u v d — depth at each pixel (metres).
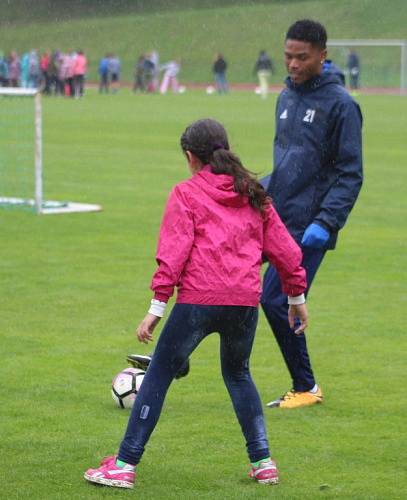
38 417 10.06
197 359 12.41
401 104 74.38
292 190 10.32
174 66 92.94
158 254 7.88
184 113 63.53
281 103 10.55
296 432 9.73
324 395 10.94
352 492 8.21
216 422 9.99
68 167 34.62
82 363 12.06
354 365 12.12
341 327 13.99
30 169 33.97
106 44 108.44
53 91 88.56
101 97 83.69
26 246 19.94
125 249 19.80
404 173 33.59
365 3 110.75
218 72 90.38
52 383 11.25
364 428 9.85
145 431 8.15
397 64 102.06
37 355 12.38
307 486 8.33
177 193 7.97
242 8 113.56
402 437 9.59
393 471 8.71
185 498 8.02
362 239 21.45
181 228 7.88
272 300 10.26
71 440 9.38
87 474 8.24
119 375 10.45
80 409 10.34
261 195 8.05
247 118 59.12
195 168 8.13
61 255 19.06
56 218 23.58
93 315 14.47
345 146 10.12
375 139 46.47
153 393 8.10
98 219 23.53
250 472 8.52
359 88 95.94
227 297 7.92
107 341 13.09
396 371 11.88
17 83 89.12
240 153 39.06
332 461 8.94
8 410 10.27
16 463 8.78
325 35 10.20
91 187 29.52
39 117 24.08
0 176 32.12
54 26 108.12
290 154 10.34
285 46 10.25
